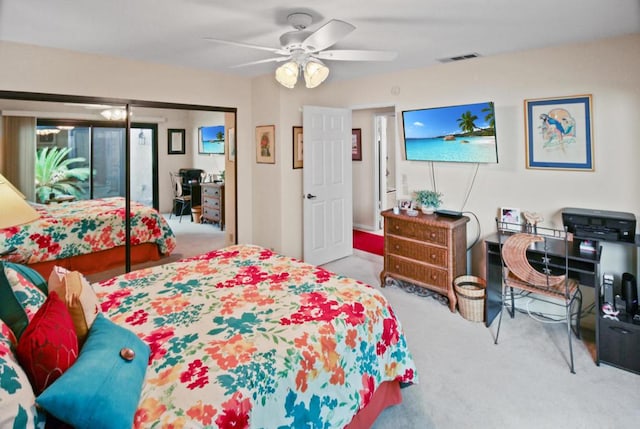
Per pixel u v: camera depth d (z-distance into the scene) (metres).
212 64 3.77
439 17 2.35
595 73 2.81
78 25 2.57
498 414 2.00
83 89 3.31
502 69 3.27
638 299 2.70
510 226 3.32
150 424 1.09
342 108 4.65
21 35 2.81
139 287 2.08
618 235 2.55
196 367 1.33
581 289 2.96
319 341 1.54
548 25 2.50
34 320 1.12
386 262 3.82
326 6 2.20
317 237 4.55
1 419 0.82
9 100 2.99
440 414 2.00
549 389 2.21
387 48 3.05
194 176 4.16
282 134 4.28
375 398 1.87
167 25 2.56
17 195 1.89
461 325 3.04
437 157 3.71
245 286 2.08
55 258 3.27
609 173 2.80
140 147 3.73
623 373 2.36
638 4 2.15
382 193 6.34
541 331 2.94
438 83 3.71
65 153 3.30
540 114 3.09
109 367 1.14
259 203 4.62
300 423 1.38
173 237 4.04
